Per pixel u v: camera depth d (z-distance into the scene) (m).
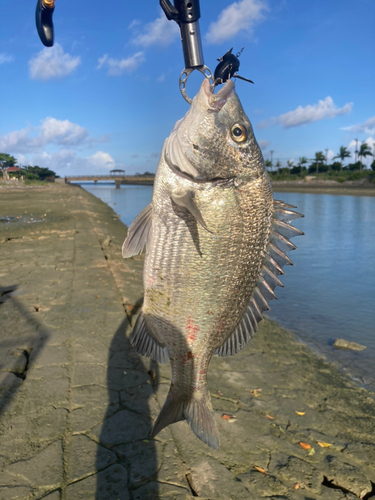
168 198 0.31
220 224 0.30
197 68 0.30
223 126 0.30
